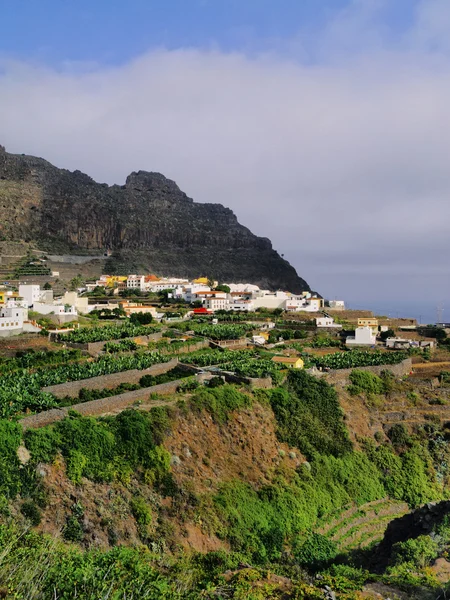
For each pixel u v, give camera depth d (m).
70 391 88.00
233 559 63.19
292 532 74.31
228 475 78.19
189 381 98.00
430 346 164.12
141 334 140.75
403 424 106.69
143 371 102.81
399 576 56.16
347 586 52.00
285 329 183.50
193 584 49.22
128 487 66.75
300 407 100.31
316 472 87.75
